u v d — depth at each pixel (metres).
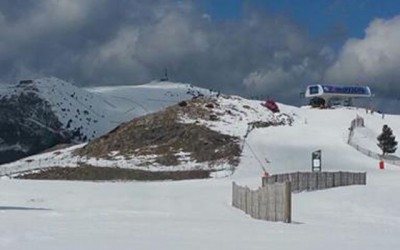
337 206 38.00
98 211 32.25
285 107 133.50
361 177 51.25
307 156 91.25
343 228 24.55
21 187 52.19
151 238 18.50
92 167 89.06
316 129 112.25
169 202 41.66
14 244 16.62
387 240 19.06
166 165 90.19
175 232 20.69
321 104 147.50
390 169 77.38
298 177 48.66
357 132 110.75
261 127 113.38
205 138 100.44
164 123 109.38
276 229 22.80
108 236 18.94
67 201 40.94
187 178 78.88
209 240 18.08
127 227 22.33
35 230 20.77
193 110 116.94
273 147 97.00
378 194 41.03
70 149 112.88
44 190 49.72
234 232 21.05
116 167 88.94
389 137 94.50
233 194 40.62
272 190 28.91
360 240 18.83
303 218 30.77
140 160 93.56
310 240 18.48
